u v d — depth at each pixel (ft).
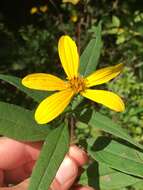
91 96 0.40
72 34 1.21
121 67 0.41
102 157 0.41
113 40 1.20
